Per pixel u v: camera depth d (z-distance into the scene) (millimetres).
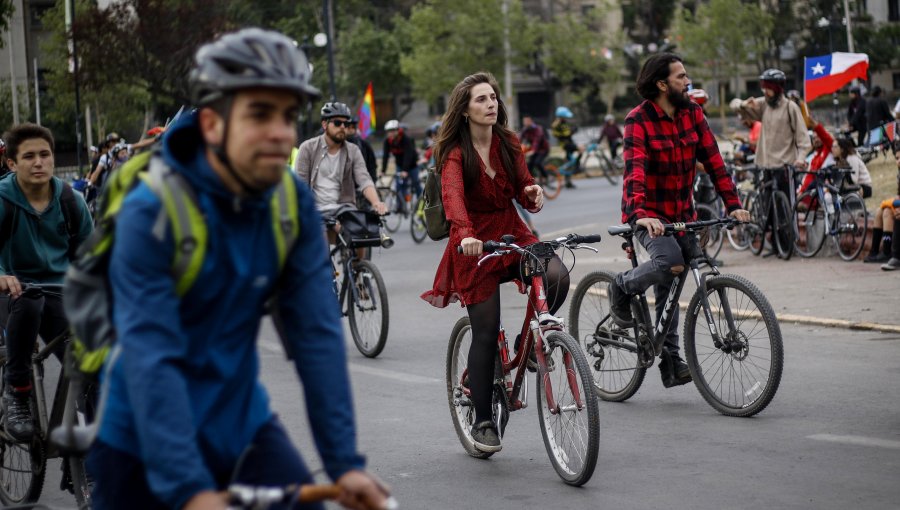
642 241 7906
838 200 15555
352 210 11250
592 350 8664
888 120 31016
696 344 8055
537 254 6414
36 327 6102
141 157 3121
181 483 2770
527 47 68438
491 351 6730
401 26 78625
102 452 3131
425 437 7645
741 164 22703
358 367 10250
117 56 34469
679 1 88125
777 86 16188
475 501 6176
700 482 6316
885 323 10898
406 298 14742
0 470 6523
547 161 38906
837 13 76875
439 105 92000
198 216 2961
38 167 6168
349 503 3045
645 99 7914
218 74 2836
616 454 7008
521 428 7836
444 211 6871
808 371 9172
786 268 15172
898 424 7395
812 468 6496
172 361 2895
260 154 2900
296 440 7723
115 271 2941
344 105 11742
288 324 3191
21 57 47938
